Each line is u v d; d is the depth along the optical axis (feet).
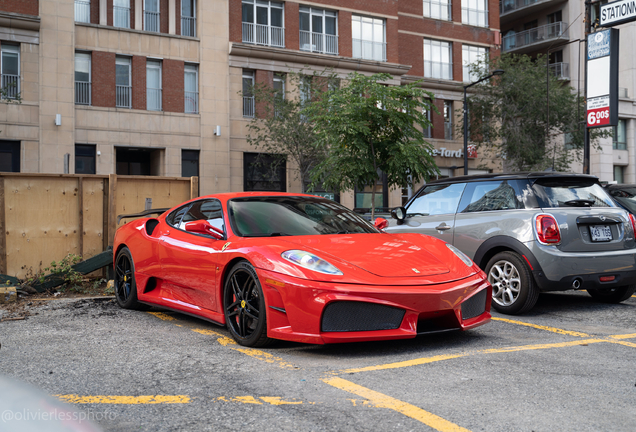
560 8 121.90
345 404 9.05
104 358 12.21
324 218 16.02
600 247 18.39
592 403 9.11
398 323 12.12
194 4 79.87
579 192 19.21
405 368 11.25
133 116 74.84
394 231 22.76
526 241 17.80
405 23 99.91
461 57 105.70
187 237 16.14
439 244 14.83
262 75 82.99
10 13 66.49
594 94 41.63
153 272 17.19
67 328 15.56
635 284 19.56
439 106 101.04
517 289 18.10
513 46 128.88
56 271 22.18
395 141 45.73
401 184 46.03
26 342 13.80
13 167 68.49
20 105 68.03
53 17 69.62
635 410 8.77
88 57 73.10
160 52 76.69
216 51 79.87
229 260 13.84
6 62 68.08
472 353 12.55
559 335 14.79
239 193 16.71
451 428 8.02
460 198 20.90
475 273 13.76
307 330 11.97
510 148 91.66
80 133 71.77
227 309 13.94
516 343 13.69
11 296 20.17
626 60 125.29
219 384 10.23
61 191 23.84
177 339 14.16
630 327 16.08
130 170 80.28
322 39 89.10
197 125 78.74
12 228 22.88
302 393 9.64
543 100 87.10
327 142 47.75
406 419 8.37
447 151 100.32
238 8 81.82
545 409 8.80
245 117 82.43
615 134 123.95
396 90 44.14
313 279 12.05
